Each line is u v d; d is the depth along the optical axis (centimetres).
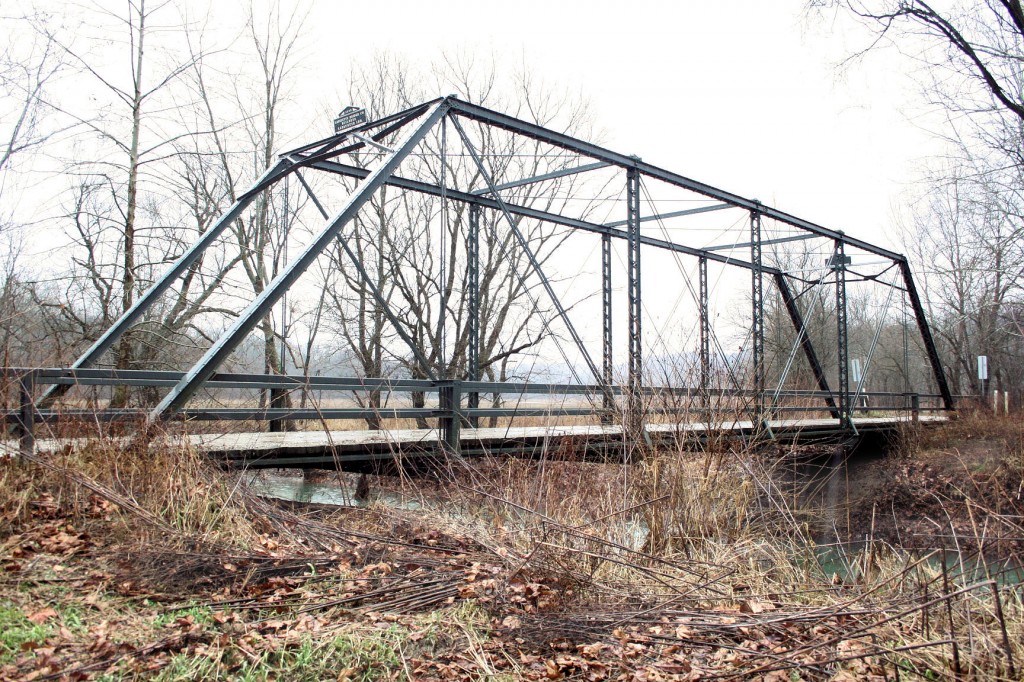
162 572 519
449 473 845
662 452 808
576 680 413
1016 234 2039
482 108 1059
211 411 758
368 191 902
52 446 683
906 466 1781
